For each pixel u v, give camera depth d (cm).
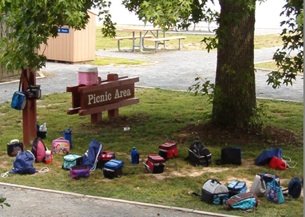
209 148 1084
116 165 908
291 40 992
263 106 1270
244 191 797
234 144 1109
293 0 770
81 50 2361
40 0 699
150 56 2611
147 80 1953
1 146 1093
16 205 789
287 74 1067
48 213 759
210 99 1243
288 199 805
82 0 746
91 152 953
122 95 1354
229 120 1173
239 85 1157
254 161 1001
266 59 2456
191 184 873
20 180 897
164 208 775
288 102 1578
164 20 646
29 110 1083
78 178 902
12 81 1889
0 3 688
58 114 1400
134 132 1213
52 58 2370
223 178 902
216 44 1035
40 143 991
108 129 1249
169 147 1014
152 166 927
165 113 1405
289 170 948
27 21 739
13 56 766
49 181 892
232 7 987
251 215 746
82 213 759
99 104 1285
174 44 3088
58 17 721
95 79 1284
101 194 833
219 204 786
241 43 1145
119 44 2889
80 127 1264
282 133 1176
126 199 811
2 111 1430
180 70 2181
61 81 1908
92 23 2384
